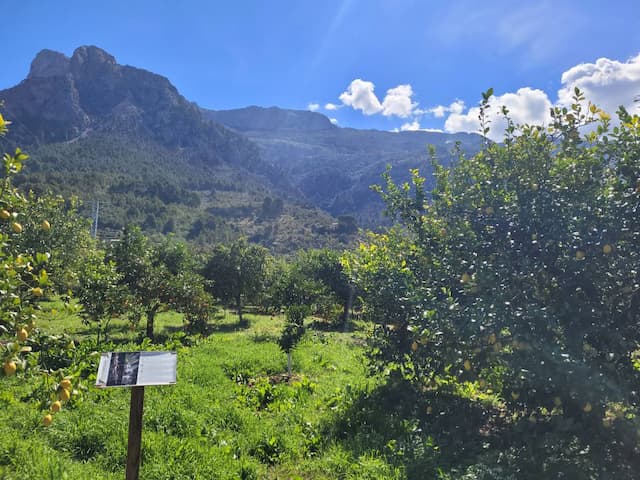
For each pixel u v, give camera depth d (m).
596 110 5.63
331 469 5.20
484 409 7.07
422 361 6.76
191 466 4.94
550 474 4.73
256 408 7.38
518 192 5.71
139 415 3.74
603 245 4.93
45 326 14.88
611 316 5.12
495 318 5.10
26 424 5.64
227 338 14.32
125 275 13.88
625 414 5.27
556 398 5.01
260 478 5.07
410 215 7.34
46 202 17.28
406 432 6.25
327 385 8.73
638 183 4.93
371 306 8.19
